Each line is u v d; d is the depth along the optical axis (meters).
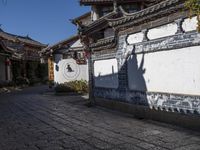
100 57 13.71
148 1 18.47
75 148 7.14
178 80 8.86
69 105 15.45
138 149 6.82
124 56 11.63
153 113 9.96
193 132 8.08
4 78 32.72
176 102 8.86
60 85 22.08
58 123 10.42
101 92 13.85
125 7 19.41
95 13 19.83
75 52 24.59
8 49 30.61
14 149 7.30
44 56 29.00
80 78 24.47
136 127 9.09
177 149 6.68
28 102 17.73
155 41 9.70
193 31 8.15
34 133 8.94
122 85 11.91
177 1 8.32
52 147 7.31
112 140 7.69
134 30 10.82
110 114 11.88
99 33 17.44
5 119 11.65
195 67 8.20
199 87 8.11
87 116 11.63
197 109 8.09
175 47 8.83
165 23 9.20
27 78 38.25
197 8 7.59
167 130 8.48
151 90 10.12
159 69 9.68
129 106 11.45
